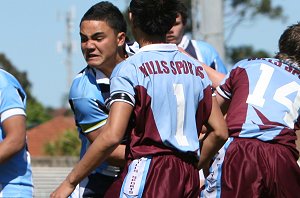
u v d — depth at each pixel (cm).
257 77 1872
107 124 1564
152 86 1585
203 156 1669
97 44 1709
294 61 1898
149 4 1612
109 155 1595
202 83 1641
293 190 1831
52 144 6606
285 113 1844
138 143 1597
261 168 1806
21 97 1720
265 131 1827
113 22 1714
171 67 1612
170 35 2116
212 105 1653
